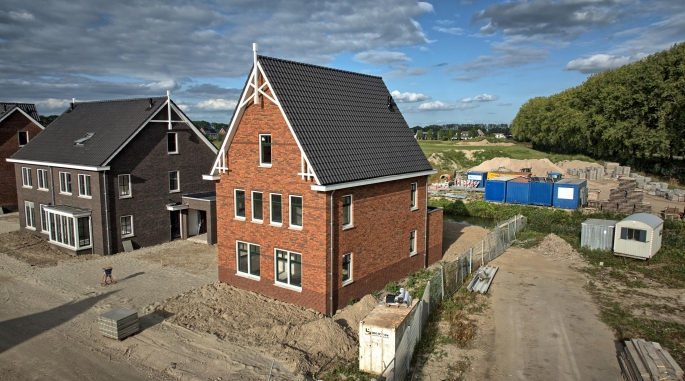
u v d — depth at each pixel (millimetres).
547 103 104938
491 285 21203
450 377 13000
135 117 28953
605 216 35469
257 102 18781
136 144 28031
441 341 15234
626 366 13102
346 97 21625
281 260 19156
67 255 26703
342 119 20297
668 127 55750
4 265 24594
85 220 27062
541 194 42219
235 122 19609
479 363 13812
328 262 17562
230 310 18078
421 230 23828
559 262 25172
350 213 18812
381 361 13078
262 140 19141
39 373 13758
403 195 22000
